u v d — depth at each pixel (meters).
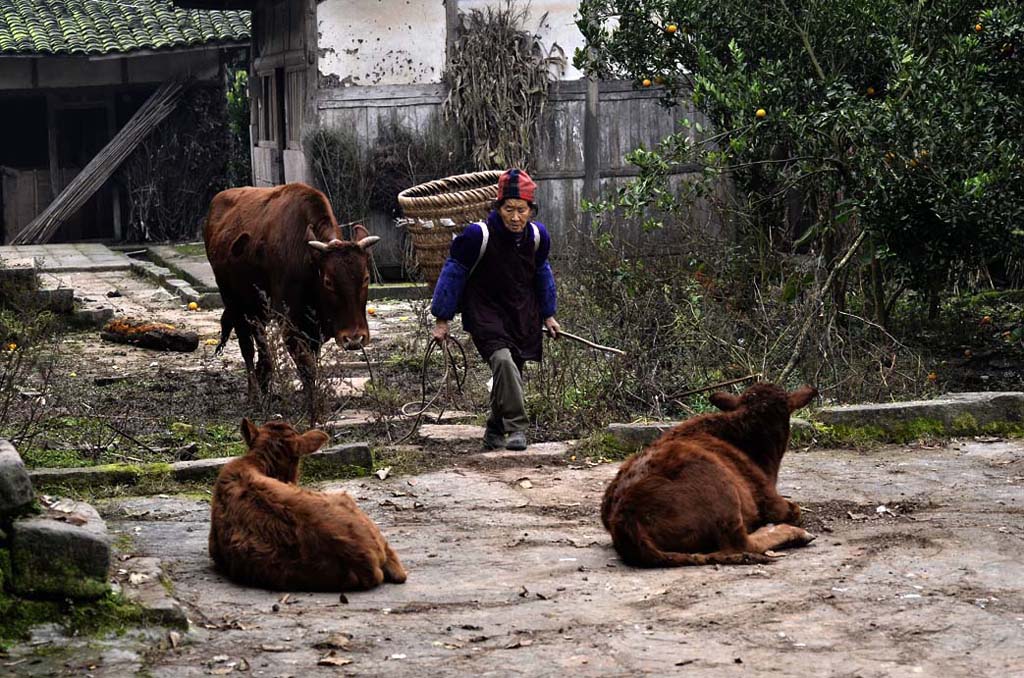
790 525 7.30
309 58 20.66
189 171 29.84
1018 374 12.62
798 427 10.10
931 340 13.55
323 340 11.60
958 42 11.93
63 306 16.84
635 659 5.35
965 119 11.75
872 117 11.90
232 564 6.53
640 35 14.59
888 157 11.92
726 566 6.77
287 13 22.59
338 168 20.44
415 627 5.80
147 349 15.38
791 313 12.23
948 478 8.97
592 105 20.97
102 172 28.98
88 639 5.63
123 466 8.99
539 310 10.00
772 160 13.41
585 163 21.08
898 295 13.51
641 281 13.29
